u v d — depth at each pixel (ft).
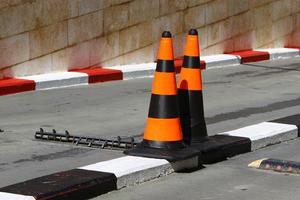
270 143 43.86
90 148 41.83
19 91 61.57
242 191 34.14
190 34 39.63
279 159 39.73
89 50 70.79
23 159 39.32
